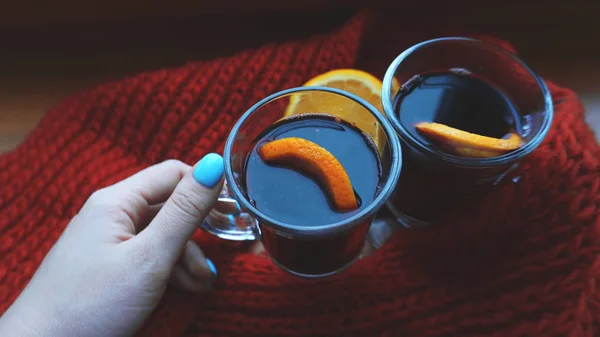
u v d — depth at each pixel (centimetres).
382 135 28
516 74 32
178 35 45
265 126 30
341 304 33
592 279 32
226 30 45
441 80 33
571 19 43
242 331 33
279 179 28
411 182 33
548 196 33
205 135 38
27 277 35
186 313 33
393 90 32
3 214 36
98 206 31
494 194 33
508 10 43
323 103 30
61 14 43
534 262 33
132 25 44
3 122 43
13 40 45
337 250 30
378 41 41
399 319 33
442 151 30
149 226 30
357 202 28
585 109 41
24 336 29
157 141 38
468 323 33
